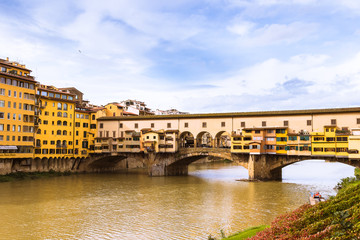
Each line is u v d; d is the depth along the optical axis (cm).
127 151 9456
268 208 4791
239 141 8081
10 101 7612
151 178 8575
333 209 2506
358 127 7038
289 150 7581
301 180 7981
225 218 4225
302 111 7638
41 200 5434
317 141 7288
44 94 8775
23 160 8200
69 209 4784
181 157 8906
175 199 5553
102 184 7388
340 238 1803
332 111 7281
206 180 8106
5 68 7775
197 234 3553
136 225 3931
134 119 9631
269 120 7994
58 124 9025
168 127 9231
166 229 3756
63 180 8006
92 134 10019
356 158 6744
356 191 2773
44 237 3497
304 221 2477
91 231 3700
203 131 8794
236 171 10731
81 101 12350
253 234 2983
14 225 3944
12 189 6488
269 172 7925
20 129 7844
